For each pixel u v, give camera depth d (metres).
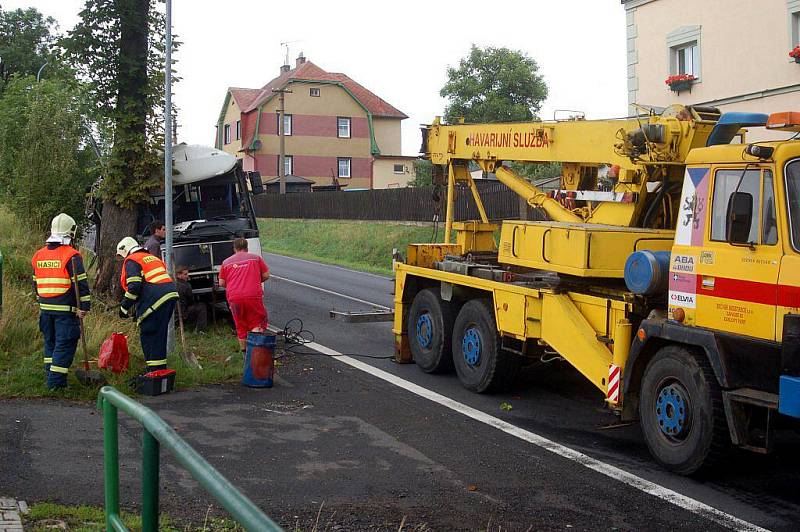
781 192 6.12
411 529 5.54
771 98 19.92
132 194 13.44
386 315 12.34
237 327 11.41
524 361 9.76
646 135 8.23
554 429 8.23
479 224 11.70
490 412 8.87
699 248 6.77
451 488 6.42
